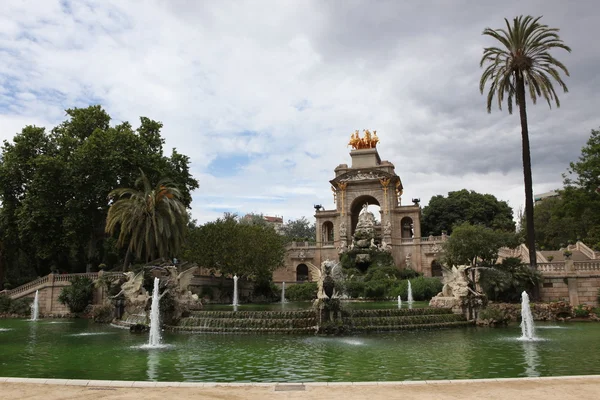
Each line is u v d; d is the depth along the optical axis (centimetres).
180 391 1269
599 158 4753
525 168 4547
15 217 5969
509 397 1164
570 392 1211
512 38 4628
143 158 6034
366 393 1227
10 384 1354
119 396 1211
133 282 4022
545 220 9338
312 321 3064
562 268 4400
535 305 3816
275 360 2030
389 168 9888
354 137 10606
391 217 9469
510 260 4441
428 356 2106
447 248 5353
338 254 9262
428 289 6056
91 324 4094
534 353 2169
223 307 4556
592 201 4859
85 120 6344
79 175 5728
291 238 11175
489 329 3200
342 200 9775
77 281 5281
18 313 5197
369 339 2719
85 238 6081
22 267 7262
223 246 6034
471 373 1716
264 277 6775
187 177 6962
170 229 5484
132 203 5331
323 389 1281
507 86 4769
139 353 2267
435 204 11081
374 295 6238
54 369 1867
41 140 6116
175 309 3400
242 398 1184
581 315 3709
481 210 10681
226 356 2150
